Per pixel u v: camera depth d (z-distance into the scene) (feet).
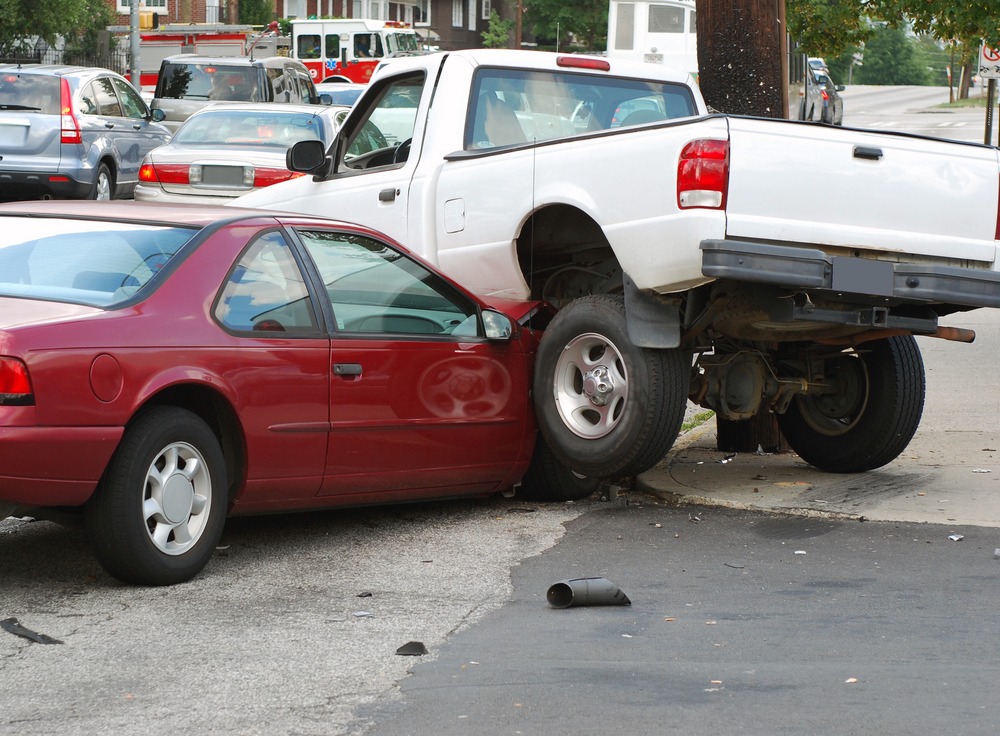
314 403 26.25
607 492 32.42
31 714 17.78
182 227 25.79
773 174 27.73
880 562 25.95
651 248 28.09
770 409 34.78
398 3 303.68
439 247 34.12
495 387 30.01
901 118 249.55
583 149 29.89
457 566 25.81
